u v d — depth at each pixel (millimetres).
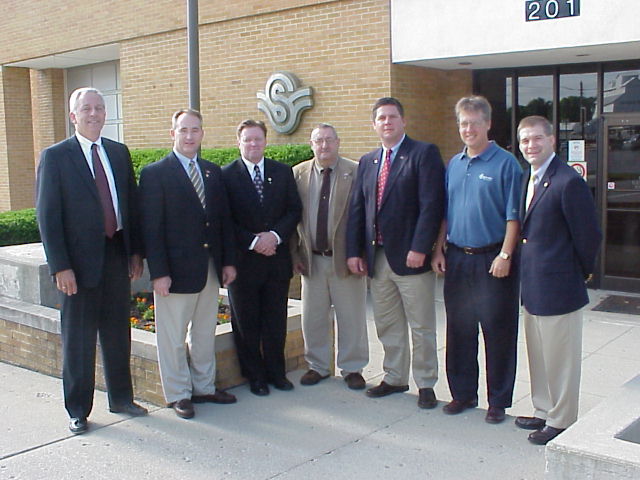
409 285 5137
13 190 15891
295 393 5562
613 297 9031
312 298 5668
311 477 4215
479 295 4867
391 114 5078
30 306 6531
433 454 4480
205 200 5133
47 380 6098
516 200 4684
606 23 7801
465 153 4934
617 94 9195
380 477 4199
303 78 10188
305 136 10258
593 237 4367
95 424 5035
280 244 5461
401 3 9125
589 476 3283
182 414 5105
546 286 4422
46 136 16312
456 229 4910
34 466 4410
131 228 5098
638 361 6484
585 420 3621
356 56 9594
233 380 5707
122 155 5055
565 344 4445
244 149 5375
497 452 4488
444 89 10148
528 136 4441
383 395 5484
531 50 8328
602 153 9336
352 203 5355
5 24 15055
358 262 5371
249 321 5512
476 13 8609
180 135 5070
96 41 13078
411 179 5043
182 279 5031
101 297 4980
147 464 4414
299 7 10094
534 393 4812
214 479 4215
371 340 7293
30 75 16375
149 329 6188
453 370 5152
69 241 4781
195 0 7680
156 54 12109
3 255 7070
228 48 11062
